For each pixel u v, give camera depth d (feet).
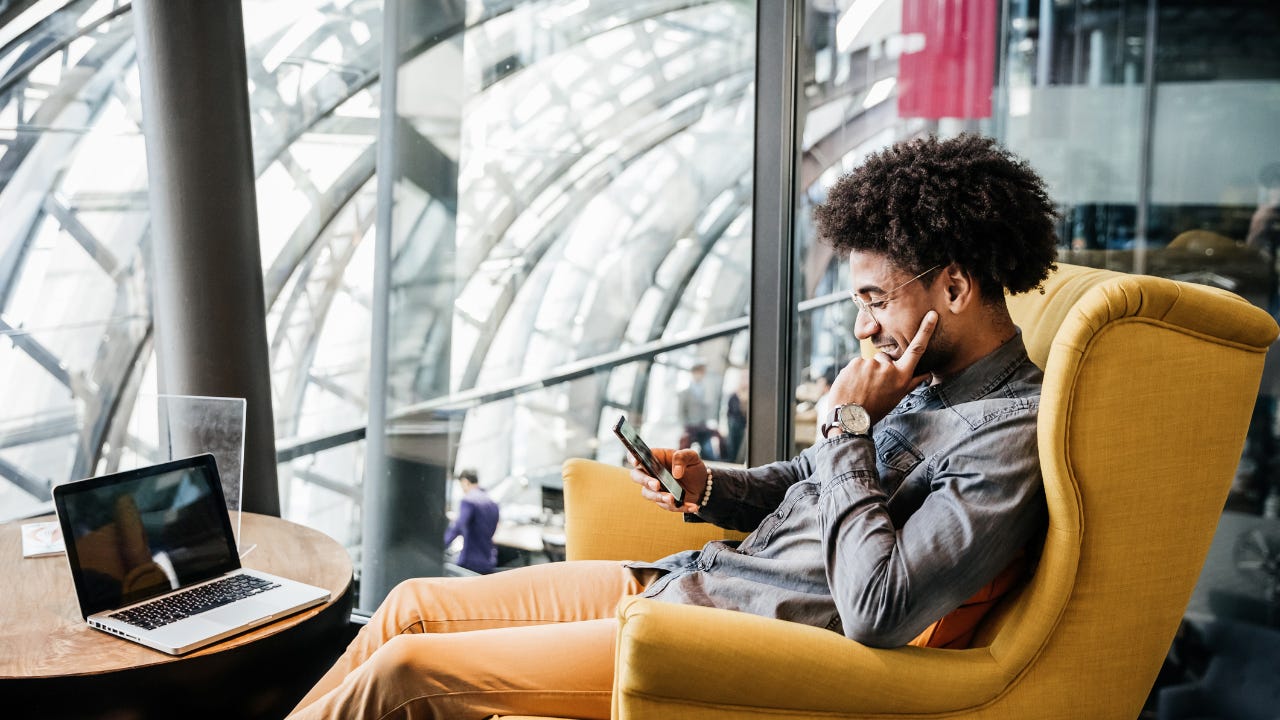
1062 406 3.87
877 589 3.87
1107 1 7.06
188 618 5.16
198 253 8.09
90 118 14.08
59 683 4.50
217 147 8.00
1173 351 3.92
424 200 9.27
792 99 7.80
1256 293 7.01
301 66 9.87
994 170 4.46
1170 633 4.22
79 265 14.49
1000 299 4.51
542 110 8.83
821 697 3.94
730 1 8.08
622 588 5.51
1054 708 4.15
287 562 6.16
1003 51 7.36
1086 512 3.97
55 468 14.78
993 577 4.00
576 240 8.87
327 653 5.57
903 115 7.66
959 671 4.04
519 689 4.60
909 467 4.51
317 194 9.98
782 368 8.09
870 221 4.46
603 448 9.04
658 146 8.47
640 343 8.76
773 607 4.52
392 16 9.11
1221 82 6.90
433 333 9.39
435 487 9.55
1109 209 7.26
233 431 6.24
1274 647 7.25
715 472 5.59
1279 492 7.09
